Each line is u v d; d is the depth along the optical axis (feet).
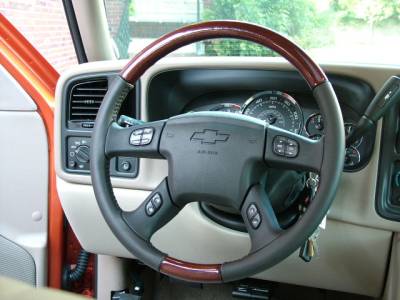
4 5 4.83
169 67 3.80
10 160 5.05
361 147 3.51
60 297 1.60
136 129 3.11
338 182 2.73
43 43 4.89
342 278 3.93
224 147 2.91
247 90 3.97
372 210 3.58
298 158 2.79
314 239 3.11
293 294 5.19
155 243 4.23
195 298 5.29
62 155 4.22
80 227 4.48
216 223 3.96
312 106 3.74
